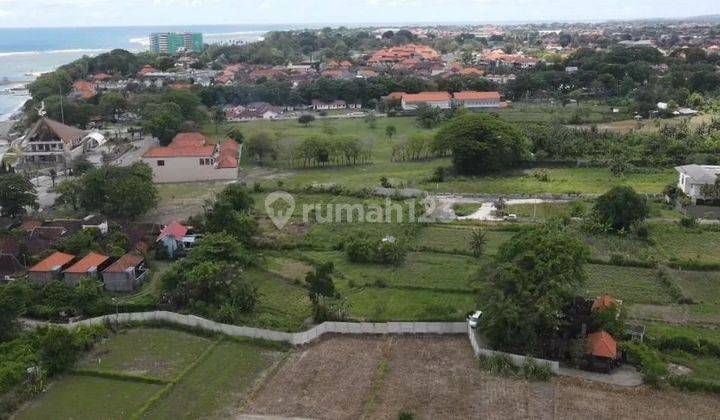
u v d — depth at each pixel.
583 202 115.44
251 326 70.62
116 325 72.38
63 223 103.19
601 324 64.56
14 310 68.12
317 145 150.88
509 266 64.56
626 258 86.31
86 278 80.38
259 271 87.62
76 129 175.75
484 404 56.25
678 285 79.12
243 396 58.44
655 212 107.19
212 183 138.75
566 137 156.12
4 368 59.59
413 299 77.62
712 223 101.50
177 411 56.25
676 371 60.50
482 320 64.38
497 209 111.75
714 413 54.38
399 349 66.44
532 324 61.28
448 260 89.88
